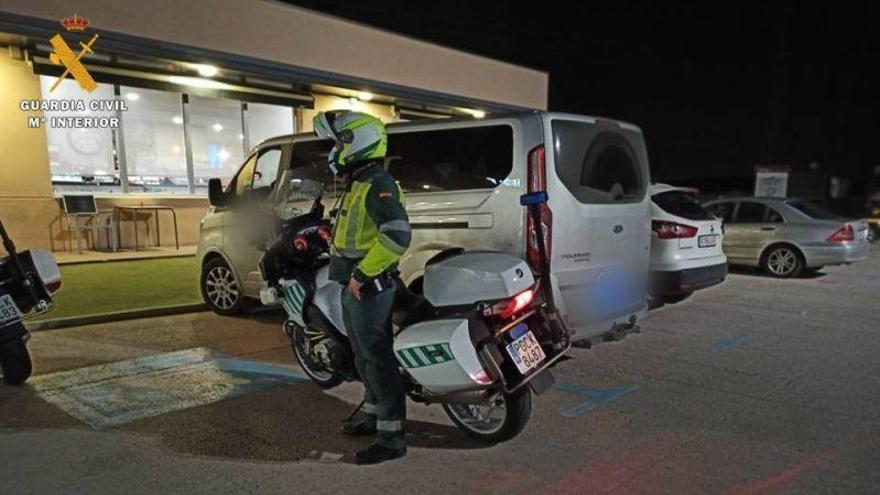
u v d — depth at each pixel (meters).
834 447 3.67
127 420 4.11
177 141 13.02
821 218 10.09
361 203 3.41
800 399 4.48
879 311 7.53
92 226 11.27
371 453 3.52
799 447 3.68
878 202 17.44
